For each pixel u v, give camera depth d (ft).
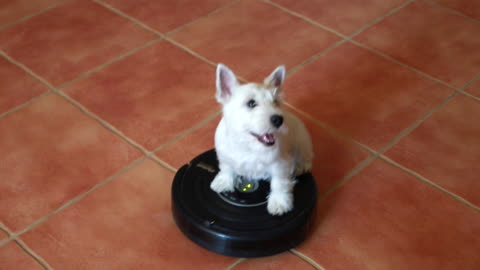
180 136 5.48
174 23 6.97
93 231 4.59
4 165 5.12
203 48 6.59
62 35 6.71
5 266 4.32
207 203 4.46
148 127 5.56
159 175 5.08
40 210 4.75
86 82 6.06
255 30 6.89
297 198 4.53
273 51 6.58
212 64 6.36
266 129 4.02
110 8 7.20
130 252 4.45
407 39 6.82
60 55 6.42
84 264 4.36
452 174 5.17
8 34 6.70
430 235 4.64
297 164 4.75
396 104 5.92
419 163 5.28
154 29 6.86
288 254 4.46
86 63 6.32
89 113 5.69
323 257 4.44
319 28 6.95
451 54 6.60
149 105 5.81
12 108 5.71
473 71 6.37
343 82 6.18
